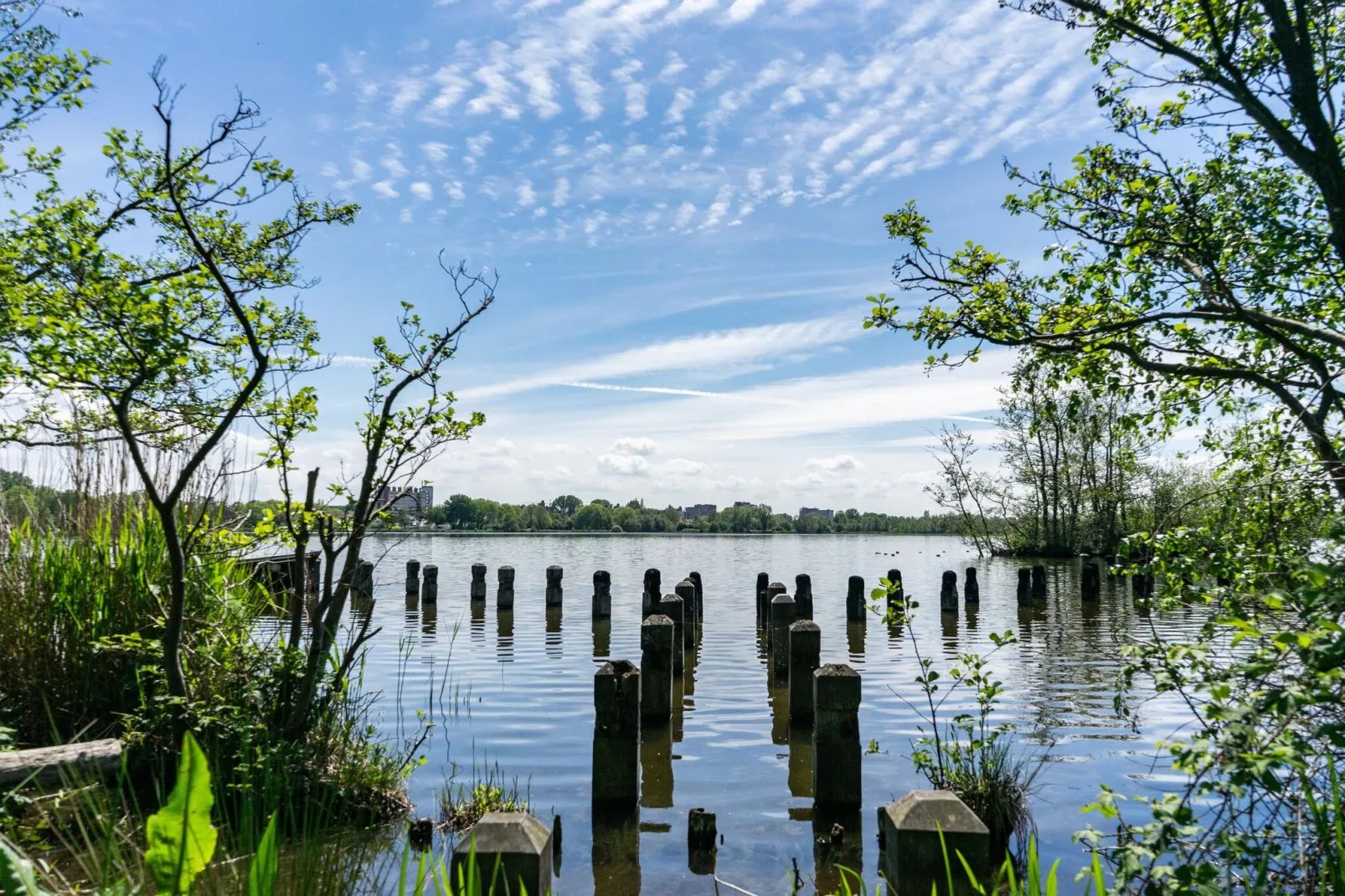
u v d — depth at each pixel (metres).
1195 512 7.22
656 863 5.85
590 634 16.44
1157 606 5.69
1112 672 12.48
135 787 5.70
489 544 61.53
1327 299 7.22
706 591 26.03
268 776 5.33
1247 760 2.75
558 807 6.86
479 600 21.14
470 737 8.78
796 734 9.34
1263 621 3.99
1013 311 7.08
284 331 7.05
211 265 5.53
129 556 6.97
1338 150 6.30
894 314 7.29
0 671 6.46
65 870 4.34
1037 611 20.88
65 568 6.85
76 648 6.57
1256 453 7.03
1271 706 2.86
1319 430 6.01
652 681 9.52
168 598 6.83
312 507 6.55
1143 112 7.62
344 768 6.31
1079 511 39.91
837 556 47.09
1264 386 6.94
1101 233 7.38
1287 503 5.68
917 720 9.55
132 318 5.63
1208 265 6.71
